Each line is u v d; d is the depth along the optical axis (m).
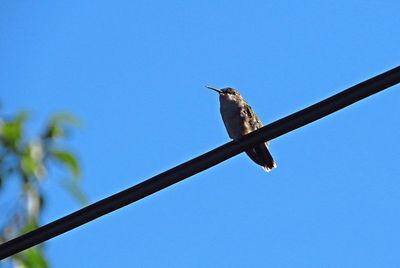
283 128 11.12
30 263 12.81
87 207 11.06
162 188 11.31
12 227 12.77
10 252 11.06
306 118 10.96
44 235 11.03
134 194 11.15
